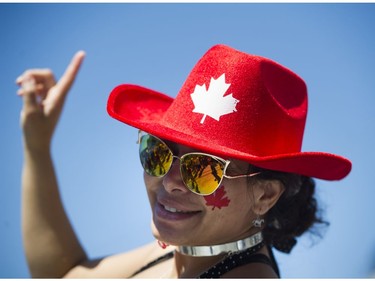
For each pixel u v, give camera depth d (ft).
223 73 8.23
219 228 8.14
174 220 8.20
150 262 10.11
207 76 8.39
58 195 11.05
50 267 10.78
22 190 11.02
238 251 8.34
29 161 10.93
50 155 11.00
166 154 8.13
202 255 8.38
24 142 10.93
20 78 10.73
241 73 8.10
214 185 7.84
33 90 10.67
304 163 7.81
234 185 7.98
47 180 10.92
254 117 8.00
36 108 10.68
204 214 8.09
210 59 8.48
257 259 8.36
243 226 8.29
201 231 8.18
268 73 8.20
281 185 8.27
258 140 8.00
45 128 10.73
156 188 8.49
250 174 8.00
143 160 8.52
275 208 8.65
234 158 7.85
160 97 10.14
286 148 8.22
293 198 8.70
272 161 7.63
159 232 8.33
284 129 8.16
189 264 8.72
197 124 8.19
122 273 10.43
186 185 7.97
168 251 9.99
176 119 8.50
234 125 8.00
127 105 9.65
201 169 7.88
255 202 8.19
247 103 8.02
